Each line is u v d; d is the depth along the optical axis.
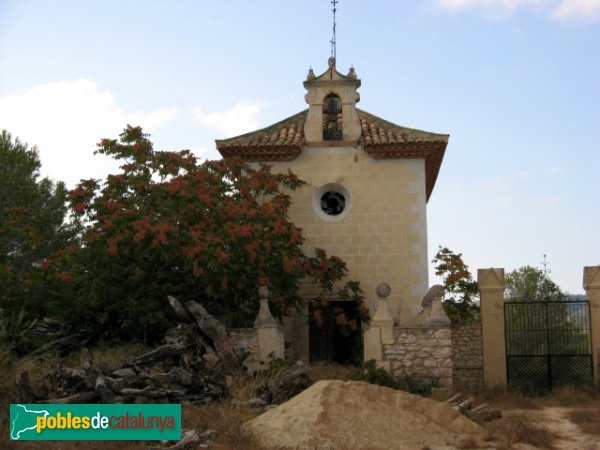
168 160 19.25
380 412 12.59
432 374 17.56
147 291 17.97
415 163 21.41
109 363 15.31
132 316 17.55
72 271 18.48
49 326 19.14
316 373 17.06
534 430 13.22
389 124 22.75
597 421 14.82
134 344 17.66
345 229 21.28
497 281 20.08
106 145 19.19
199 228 17.84
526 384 19.48
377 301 20.03
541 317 20.11
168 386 13.92
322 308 20.67
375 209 21.31
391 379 16.86
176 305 15.70
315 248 21.14
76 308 18.19
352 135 21.70
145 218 17.94
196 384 14.16
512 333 20.11
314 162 21.64
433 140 21.05
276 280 18.88
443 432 12.72
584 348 19.80
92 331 18.34
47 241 30.39
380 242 21.17
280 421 11.99
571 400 17.98
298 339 20.67
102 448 10.80
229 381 15.34
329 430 11.73
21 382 12.71
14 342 16.81
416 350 17.70
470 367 19.88
